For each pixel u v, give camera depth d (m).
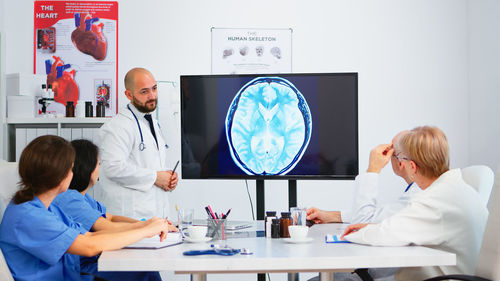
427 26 4.47
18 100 3.87
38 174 1.83
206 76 3.23
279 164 3.19
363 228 2.00
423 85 4.46
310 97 3.16
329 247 1.92
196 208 4.32
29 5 4.22
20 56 4.20
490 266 1.79
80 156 2.37
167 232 2.12
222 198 4.34
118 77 4.27
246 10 4.36
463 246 2.00
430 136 2.10
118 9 4.28
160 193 3.30
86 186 2.42
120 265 1.66
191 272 1.73
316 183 4.41
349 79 3.13
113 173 3.12
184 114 3.24
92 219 2.30
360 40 4.42
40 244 1.80
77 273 2.06
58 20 4.24
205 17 4.34
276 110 3.20
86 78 4.25
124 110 3.32
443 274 2.06
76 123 3.87
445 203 1.99
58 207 2.12
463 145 4.47
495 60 4.07
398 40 4.45
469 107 4.46
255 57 4.36
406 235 1.93
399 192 4.40
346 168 3.14
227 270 1.67
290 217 2.28
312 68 4.39
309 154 3.17
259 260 1.66
